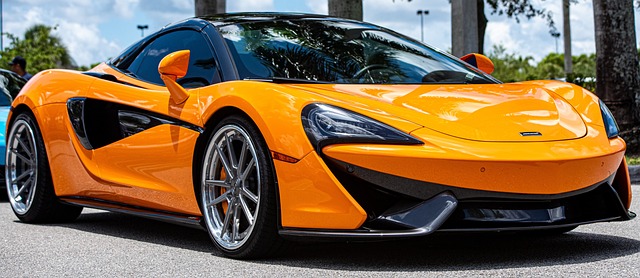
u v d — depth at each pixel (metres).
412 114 3.16
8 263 3.37
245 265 3.21
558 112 3.36
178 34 4.24
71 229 4.53
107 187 4.27
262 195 3.22
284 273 3.01
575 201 3.16
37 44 22.25
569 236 3.90
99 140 4.32
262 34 3.98
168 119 3.79
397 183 2.96
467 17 12.81
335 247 3.57
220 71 3.72
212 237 3.51
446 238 3.72
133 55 4.51
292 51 3.86
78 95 4.50
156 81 4.13
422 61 4.09
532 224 3.01
